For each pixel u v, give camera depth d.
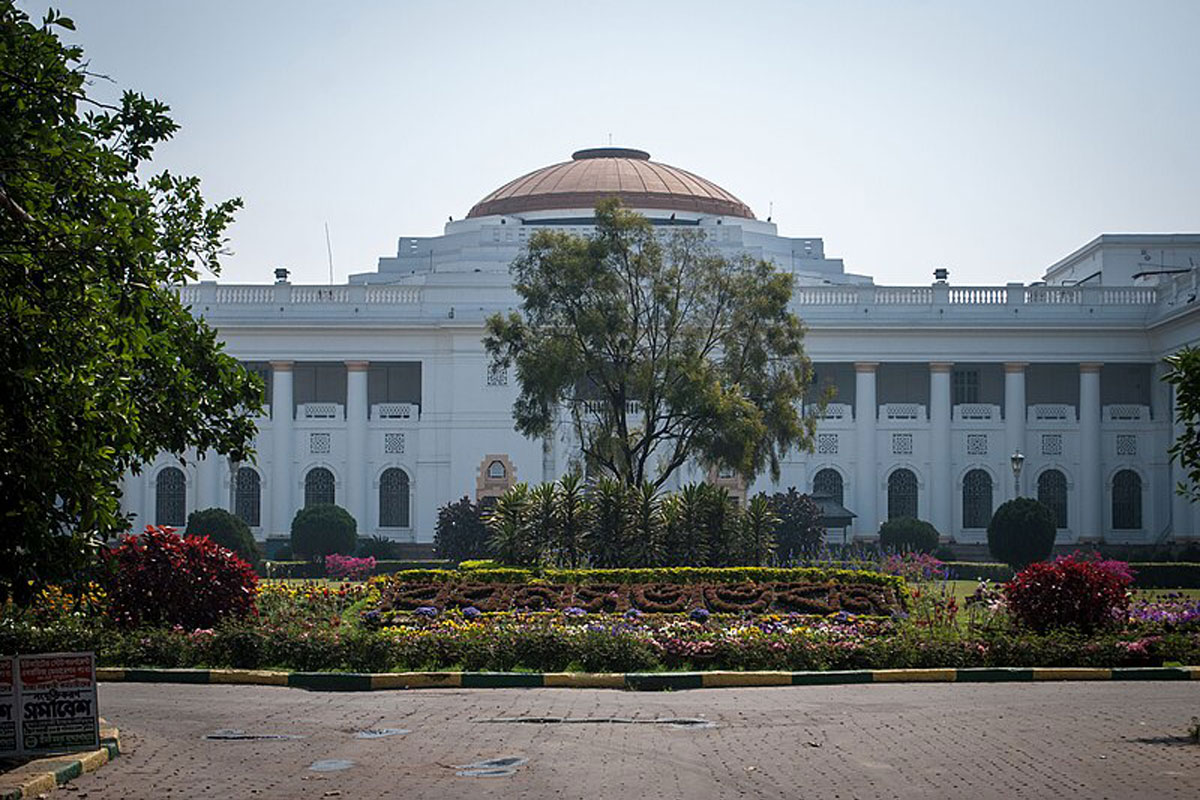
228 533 58.41
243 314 74.88
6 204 15.25
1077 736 17.91
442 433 74.50
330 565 57.44
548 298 45.91
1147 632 27.61
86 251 15.83
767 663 25.58
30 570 16.11
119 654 26.20
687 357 45.00
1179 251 82.88
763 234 82.56
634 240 46.62
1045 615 28.27
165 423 19.81
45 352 15.45
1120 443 75.75
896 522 68.88
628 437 46.78
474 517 61.53
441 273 75.69
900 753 16.64
